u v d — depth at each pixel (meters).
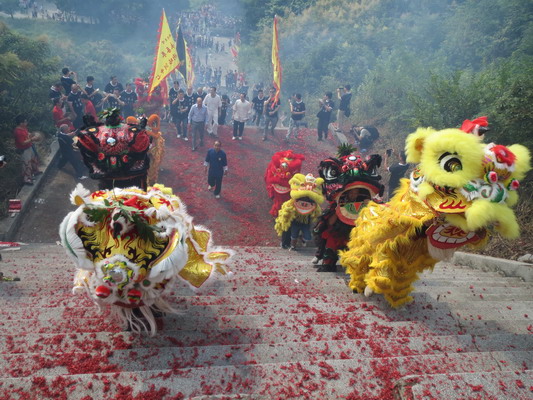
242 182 15.00
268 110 18.30
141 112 12.65
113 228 4.41
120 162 7.79
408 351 4.75
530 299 6.91
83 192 4.59
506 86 13.04
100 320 5.28
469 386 3.73
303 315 5.62
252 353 4.55
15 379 3.81
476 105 13.41
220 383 3.96
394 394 3.91
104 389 3.80
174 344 4.83
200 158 16.34
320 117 18.56
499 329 5.52
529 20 21.27
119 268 4.28
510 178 4.88
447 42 23.56
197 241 5.27
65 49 37.38
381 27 29.20
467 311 6.04
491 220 4.79
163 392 3.82
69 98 15.90
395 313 5.88
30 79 16.50
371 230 5.90
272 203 13.99
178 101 17.36
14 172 13.02
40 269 8.20
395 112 18.73
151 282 4.49
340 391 3.94
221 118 20.16
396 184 12.97
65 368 4.18
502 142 11.12
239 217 13.05
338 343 4.79
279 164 12.29
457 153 4.88
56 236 11.46
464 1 26.80
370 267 6.37
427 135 5.35
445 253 5.54
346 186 7.15
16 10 56.09
